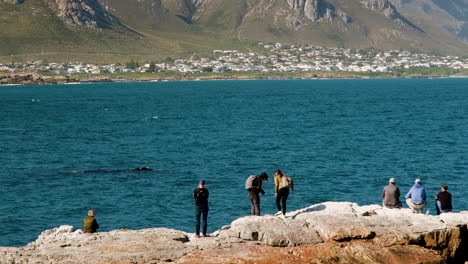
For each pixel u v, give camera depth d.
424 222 23.94
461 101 179.62
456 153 68.31
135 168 59.72
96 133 92.69
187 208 43.44
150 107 157.62
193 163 62.81
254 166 60.91
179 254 21.11
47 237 25.56
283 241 21.83
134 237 23.64
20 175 55.62
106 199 46.12
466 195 46.91
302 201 45.44
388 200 27.34
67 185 51.16
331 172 56.97
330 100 190.12
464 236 23.73
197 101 186.88
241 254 20.77
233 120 115.81
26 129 99.19
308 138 84.81
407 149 72.25
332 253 21.23
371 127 100.56
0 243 35.66
